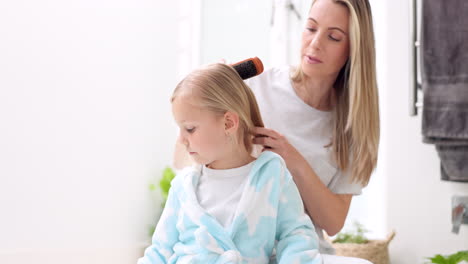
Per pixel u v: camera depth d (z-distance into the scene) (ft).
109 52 7.27
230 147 3.65
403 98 7.82
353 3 4.46
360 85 4.51
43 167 6.30
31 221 6.15
